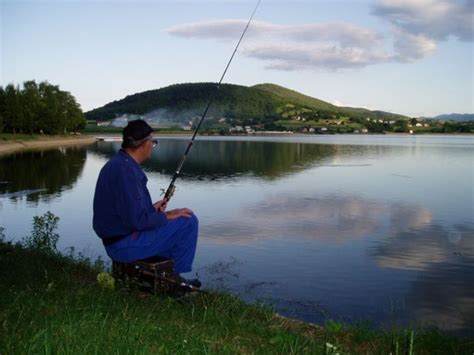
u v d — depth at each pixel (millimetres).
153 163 41906
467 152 59094
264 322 4969
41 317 3758
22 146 72625
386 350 4641
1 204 19344
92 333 3467
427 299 8695
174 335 3838
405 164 40469
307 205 19203
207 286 8867
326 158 48125
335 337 4891
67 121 99938
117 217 4809
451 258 11453
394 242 13000
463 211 17812
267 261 11016
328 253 11820
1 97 82000
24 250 7199
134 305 4543
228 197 21359
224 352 3619
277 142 94000
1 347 3057
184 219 5145
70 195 22109
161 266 4973
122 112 193125
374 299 8672
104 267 7055
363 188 24609
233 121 187875
